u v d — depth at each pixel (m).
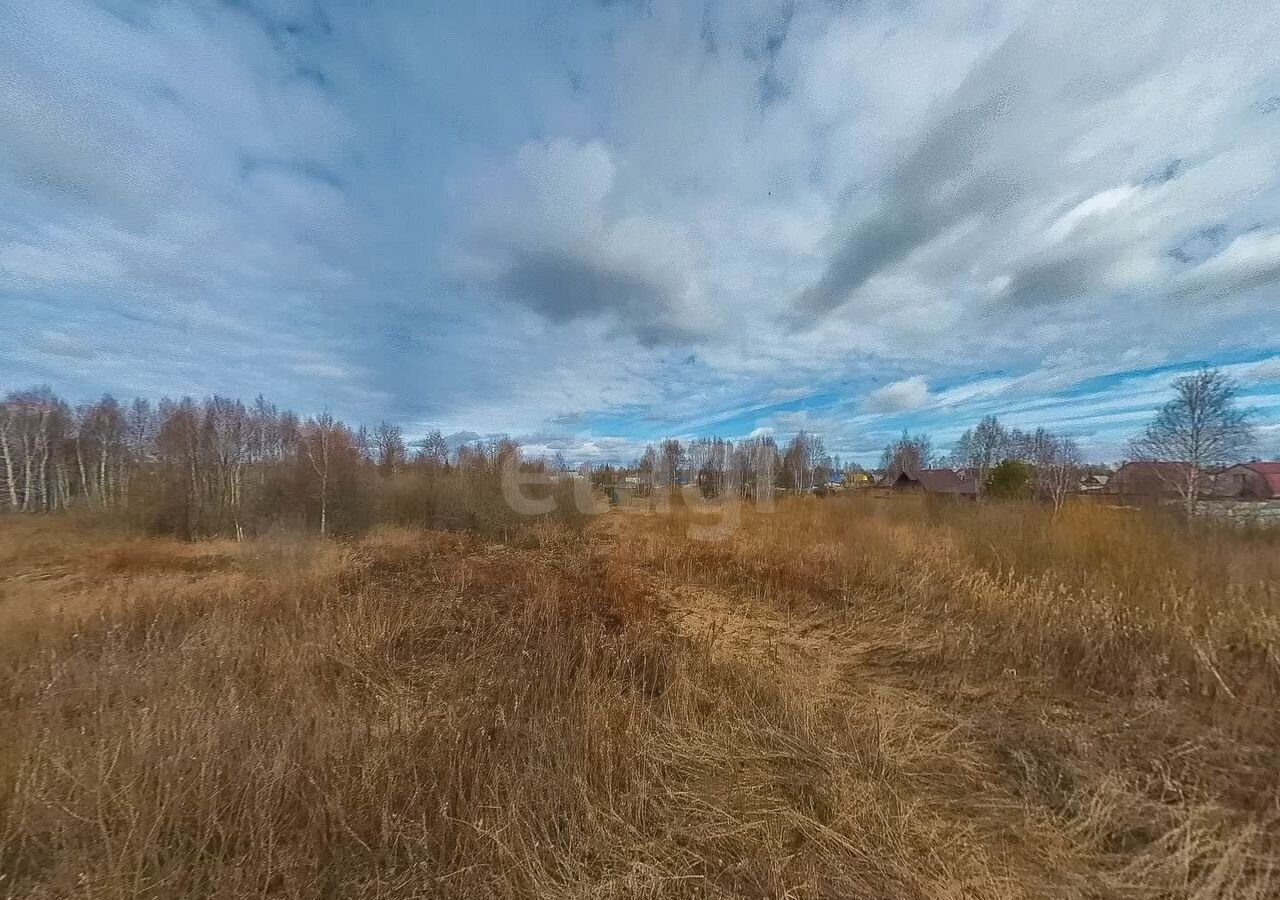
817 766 3.03
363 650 4.58
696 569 8.86
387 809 2.34
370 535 12.29
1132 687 4.06
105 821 2.26
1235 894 2.15
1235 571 5.98
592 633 4.80
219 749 2.68
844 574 7.86
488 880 2.12
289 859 2.08
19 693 3.48
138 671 3.73
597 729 3.06
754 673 4.32
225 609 5.44
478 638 5.14
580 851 2.32
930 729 3.60
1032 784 2.89
